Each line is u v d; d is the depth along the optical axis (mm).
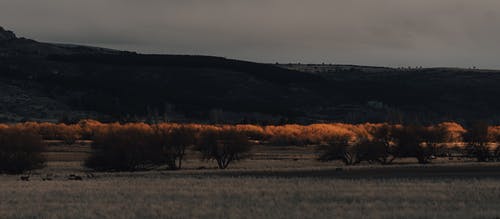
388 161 110625
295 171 76000
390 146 105375
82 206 37594
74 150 137750
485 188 48156
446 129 107312
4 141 84438
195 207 36594
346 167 83812
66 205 38375
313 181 56281
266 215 33062
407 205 36938
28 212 34875
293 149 148250
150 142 93375
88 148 143750
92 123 186375
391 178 61969
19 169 84562
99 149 93438
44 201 41031
